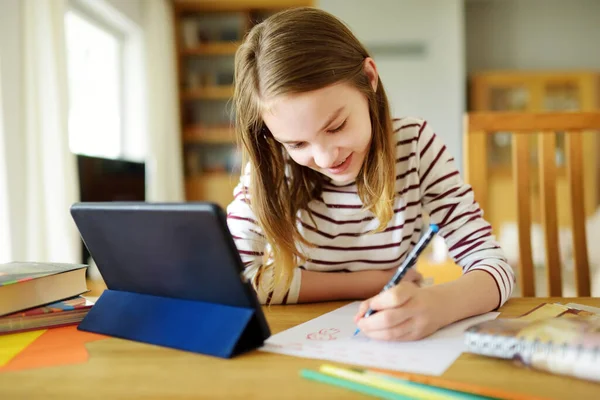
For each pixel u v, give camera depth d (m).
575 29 4.31
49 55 2.14
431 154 0.93
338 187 0.90
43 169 2.12
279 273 0.79
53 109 2.15
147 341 0.55
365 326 0.56
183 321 0.54
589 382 0.42
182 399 0.40
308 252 0.92
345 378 0.43
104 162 2.12
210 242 0.48
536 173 3.89
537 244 2.73
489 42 4.37
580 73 4.05
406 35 3.75
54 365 0.49
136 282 0.60
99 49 3.26
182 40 4.05
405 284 0.58
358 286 0.81
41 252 2.06
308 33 0.69
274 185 0.84
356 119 0.71
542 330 0.46
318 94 0.66
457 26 3.71
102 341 0.56
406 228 0.91
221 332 0.51
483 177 1.13
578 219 1.08
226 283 0.51
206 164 4.28
